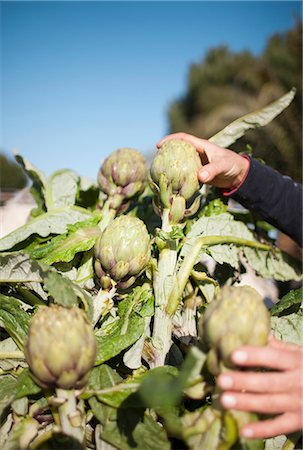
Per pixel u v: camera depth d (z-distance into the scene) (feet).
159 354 2.05
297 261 3.16
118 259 2.02
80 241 2.31
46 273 1.93
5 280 2.14
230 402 1.42
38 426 1.82
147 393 1.41
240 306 1.47
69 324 1.59
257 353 1.39
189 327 2.30
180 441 1.72
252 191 2.91
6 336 2.19
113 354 1.90
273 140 13.43
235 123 3.05
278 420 1.47
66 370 1.58
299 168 13.70
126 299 2.18
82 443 1.69
